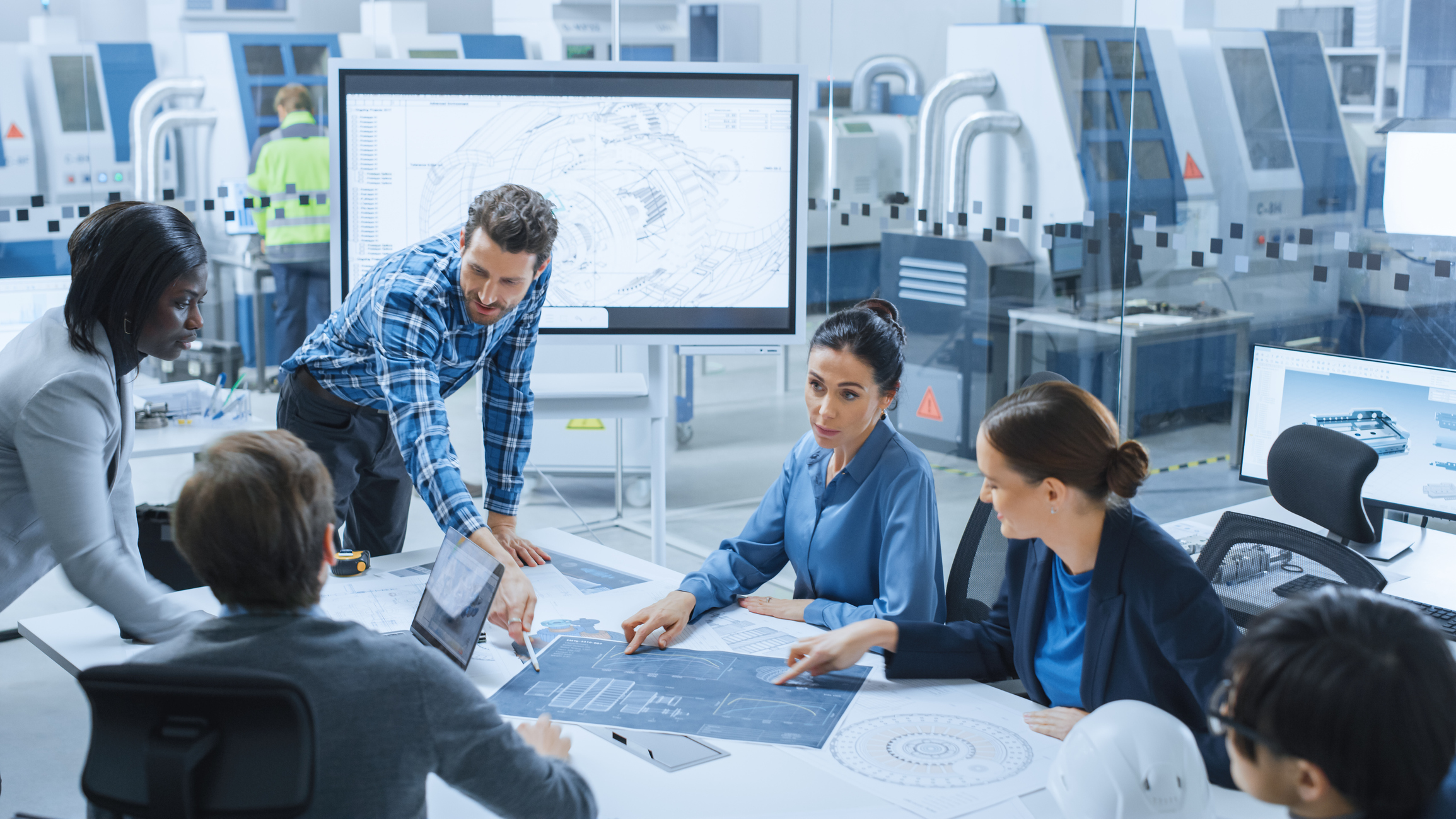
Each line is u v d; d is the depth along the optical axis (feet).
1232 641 5.11
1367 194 11.18
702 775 4.79
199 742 3.44
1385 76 10.89
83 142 16.69
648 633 6.15
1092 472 5.12
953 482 15.07
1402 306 11.10
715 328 10.00
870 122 14.69
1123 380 13.14
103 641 6.08
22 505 6.08
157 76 17.34
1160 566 5.17
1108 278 13.24
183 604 5.91
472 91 9.53
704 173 9.78
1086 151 13.12
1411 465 7.87
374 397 8.18
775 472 16.47
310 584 3.83
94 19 16.67
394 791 3.68
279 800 3.45
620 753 4.99
